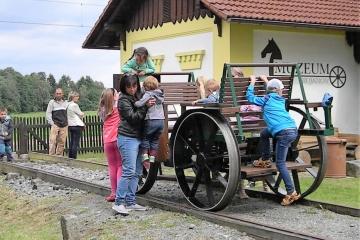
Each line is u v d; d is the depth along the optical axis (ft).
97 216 27.84
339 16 50.14
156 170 30.66
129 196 28.35
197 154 28.17
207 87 28.86
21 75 114.62
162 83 31.24
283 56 49.39
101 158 58.29
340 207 27.50
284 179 27.99
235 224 24.48
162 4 55.72
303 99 28.48
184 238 23.63
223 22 47.37
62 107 52.90
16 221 30.86
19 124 61.21
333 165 41.52
